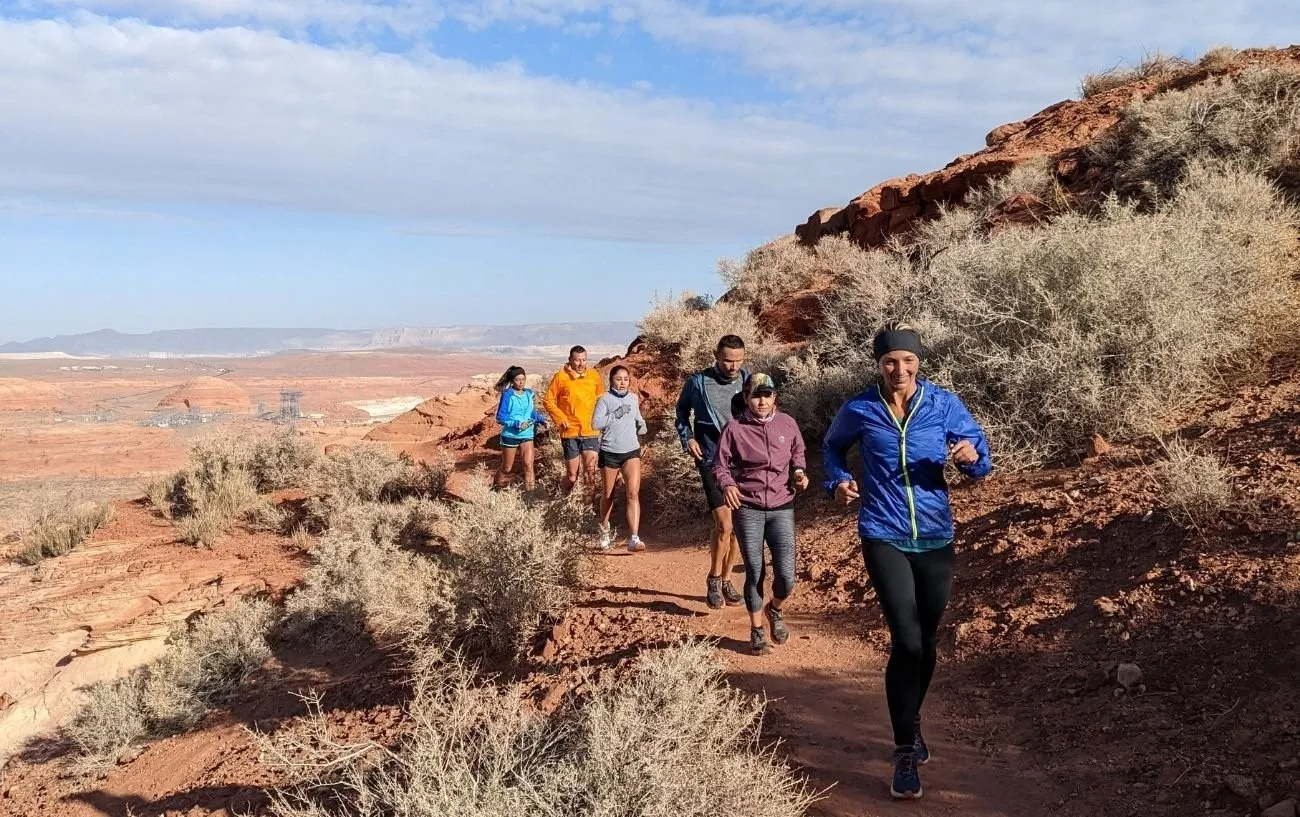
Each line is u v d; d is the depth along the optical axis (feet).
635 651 19.01
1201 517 16.65
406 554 28.96
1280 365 23.53
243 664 29.86
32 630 35.47
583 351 33.58
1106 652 14.55
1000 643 16.22
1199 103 38.01
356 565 32.35
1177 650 13.74
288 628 31.35
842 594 21.44
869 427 12.61
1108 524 18.24
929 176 54.19
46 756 31.45
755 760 11.41
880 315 35.47
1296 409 20.25
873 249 53.11
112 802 23.21
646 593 23.99
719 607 21.61
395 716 19.03
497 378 77.51
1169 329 23.08
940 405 12.58
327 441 71.61
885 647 17.89
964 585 18.80
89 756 27.04
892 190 54.13
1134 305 23.98
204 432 51.24
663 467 36.91
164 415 643.86
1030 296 26.16
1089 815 11.02
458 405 71.87
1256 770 10.80
